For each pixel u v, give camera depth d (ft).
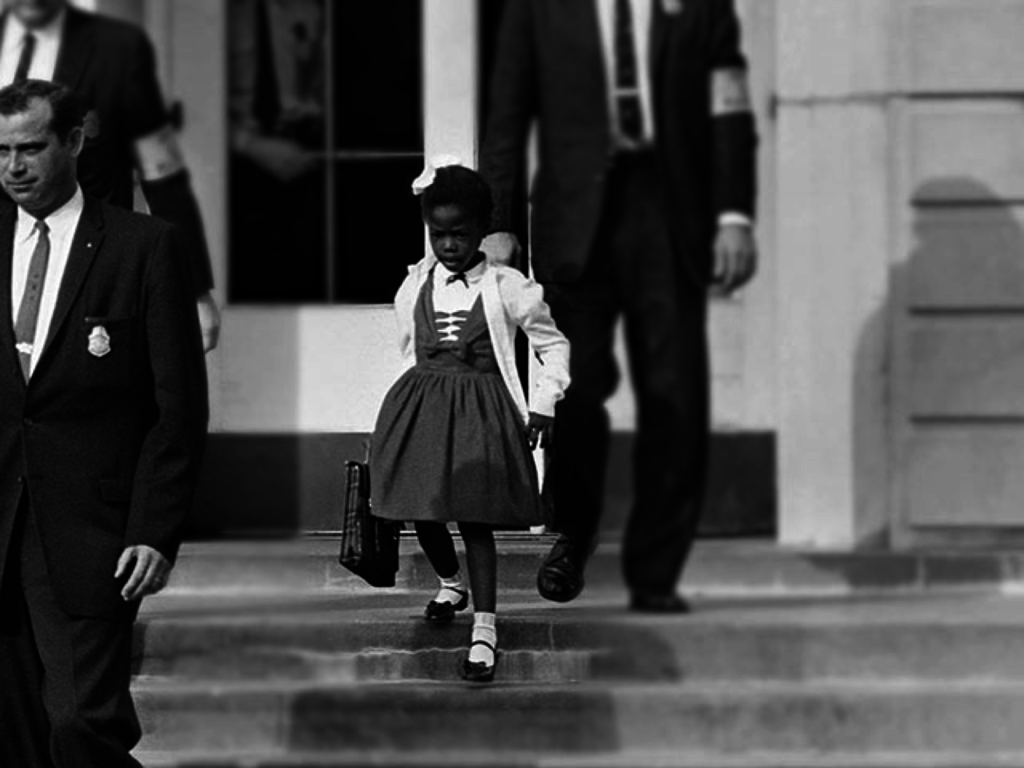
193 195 56.59
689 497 55.72
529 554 58.54
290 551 58.23
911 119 57.93
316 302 62.23
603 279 54.80
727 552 56.24
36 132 42.93
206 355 60.64
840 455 57.77
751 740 51.13
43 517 43.04
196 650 53.11
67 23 55.06
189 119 61.72
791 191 57.93
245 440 61.77
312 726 51.08
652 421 55.52
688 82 54.85
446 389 49.65
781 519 57.72
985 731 51.08
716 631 52.85
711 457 57.36
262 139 62.13
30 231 43.98
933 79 57.93
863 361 57.88
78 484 43.16
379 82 62.28
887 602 55.83
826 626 52.70
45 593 43.09
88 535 43.09
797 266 57.82
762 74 58.03
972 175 57.93
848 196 57.82
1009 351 57.82
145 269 43.57
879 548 57.62
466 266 50.52
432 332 50.14
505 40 54.90
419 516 48.91
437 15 61.11
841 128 57.82
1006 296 57.88
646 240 54.75
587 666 52.70
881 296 57.93
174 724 51.52
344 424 61.82
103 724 42.83
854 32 57.82
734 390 57.72
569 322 54.44
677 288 55.21
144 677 53.11
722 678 52.85
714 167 55.26
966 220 57.98
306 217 62.23
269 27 62.03
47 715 43.70
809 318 57.82
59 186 43.57
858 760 50.75
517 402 50.11
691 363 55.57
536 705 50.75
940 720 51.16
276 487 61.67
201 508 61.62
